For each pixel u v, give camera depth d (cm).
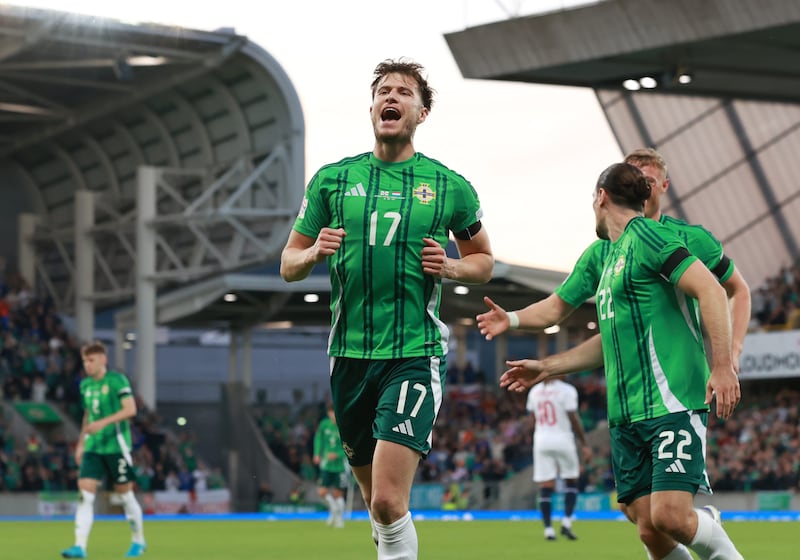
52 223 4344
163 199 3956
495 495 3141
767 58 2566
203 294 3559
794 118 3788
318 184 593
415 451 563
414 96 586
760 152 3850
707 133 3850
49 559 1298
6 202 4341
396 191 580
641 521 605
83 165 4162
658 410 588
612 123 3909
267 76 3456
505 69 2547
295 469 3853
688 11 2225
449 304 3844
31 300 3891
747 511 2780
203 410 4200
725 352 566
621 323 604
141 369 3591
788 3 2133
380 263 574
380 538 563
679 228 650
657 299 596
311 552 1378
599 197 628
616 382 607
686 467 577
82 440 1305
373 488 559
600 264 648
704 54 2527
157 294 4125
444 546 1438
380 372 575
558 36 2414
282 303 3791
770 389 3641
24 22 3025
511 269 3300
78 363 3766
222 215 3431
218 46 3353
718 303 570
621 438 609
